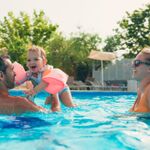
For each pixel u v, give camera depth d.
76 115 4.78
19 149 2.58
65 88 6.47
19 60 30.55
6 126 3.57
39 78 5.95
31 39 32.09
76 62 38.47
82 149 2.59
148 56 4.33
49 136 3.07
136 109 4.48
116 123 3.85
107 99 10.15
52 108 5.33
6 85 4.21
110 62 32.88
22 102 4.24
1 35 31.56
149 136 3.02
